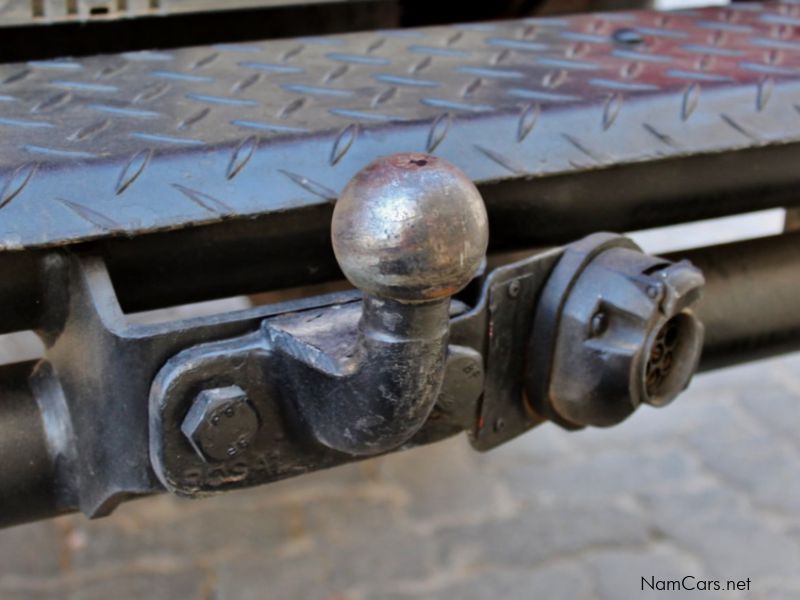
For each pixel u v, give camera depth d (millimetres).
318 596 1208
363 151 498
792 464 1428
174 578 1228
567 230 568
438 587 1224
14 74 581
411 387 423
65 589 1209
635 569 1254
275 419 457
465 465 1418
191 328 442
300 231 504
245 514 1327
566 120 538
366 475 1396
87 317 453
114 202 452
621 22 704
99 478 473
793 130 564
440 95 556
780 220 1828
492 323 505
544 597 1213
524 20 702
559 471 1409
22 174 452
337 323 454
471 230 395
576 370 514
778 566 1260
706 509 1350
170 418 437
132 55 612
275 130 501
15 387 496
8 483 483
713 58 629
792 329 619
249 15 701
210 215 456
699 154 547
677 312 509
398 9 748
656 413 1526
